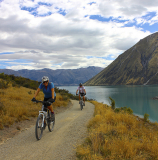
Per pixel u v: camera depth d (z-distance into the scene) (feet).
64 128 18.13
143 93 282.36
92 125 18.40
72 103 49.83
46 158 10.37
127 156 10.01
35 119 23.07
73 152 11.18
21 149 11.93
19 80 70.54
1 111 20.97
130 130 15.89
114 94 273.75
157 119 84.79
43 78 14.69
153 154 10.50
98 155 10.31
